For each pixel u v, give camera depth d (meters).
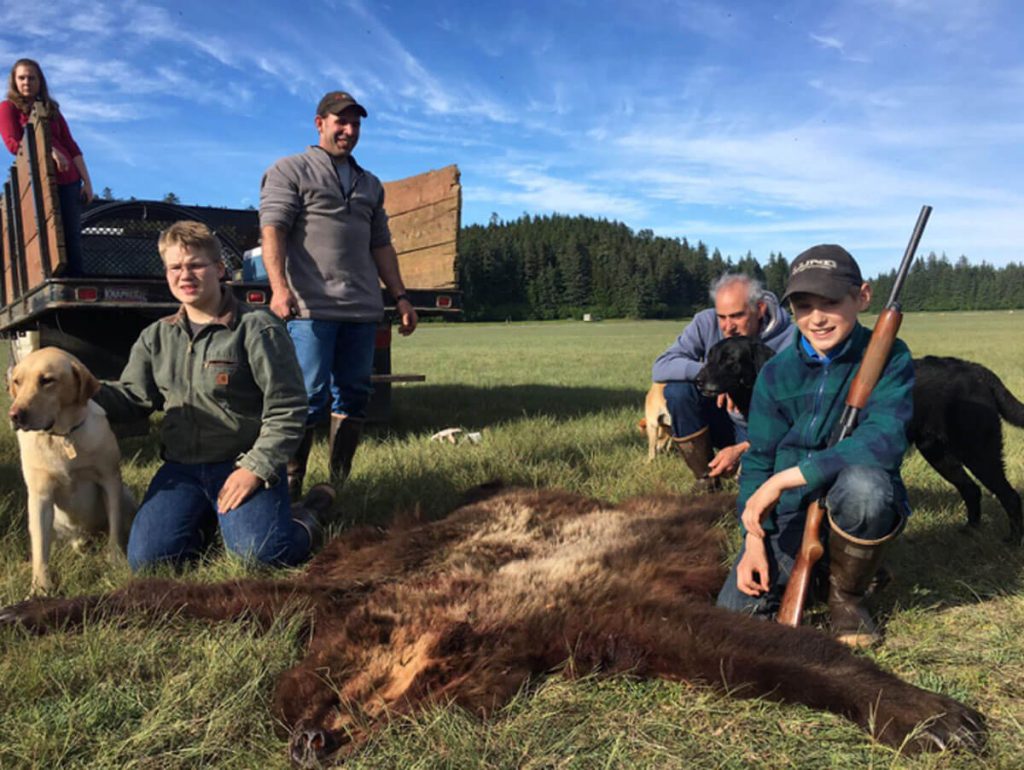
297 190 5.17
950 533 4.29
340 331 5.54
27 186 6.50
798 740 2.37
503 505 4.49
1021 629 3.10
